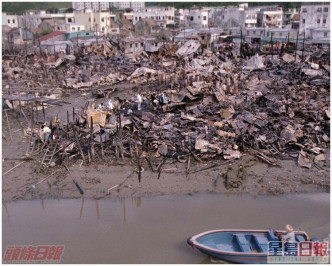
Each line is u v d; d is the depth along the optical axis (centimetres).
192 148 2853
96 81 5597
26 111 4222
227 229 1973
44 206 2344
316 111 3516
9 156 2989
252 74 5553
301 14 10431
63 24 12694
